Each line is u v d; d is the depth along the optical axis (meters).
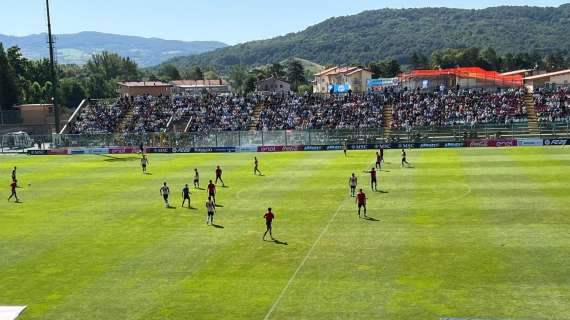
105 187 60.88
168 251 36.62
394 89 124.75
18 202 54.28
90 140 98.50
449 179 57.62
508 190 50.84
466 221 41.00
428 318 25.62
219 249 36.66
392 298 27.91
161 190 50.44
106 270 33.44
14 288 31.16
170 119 111.75
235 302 28.22
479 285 29.02
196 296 29.14
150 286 30.72
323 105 111.31
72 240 40.03
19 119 125.75
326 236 38.75
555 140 83.50
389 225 40.91
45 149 97.25
